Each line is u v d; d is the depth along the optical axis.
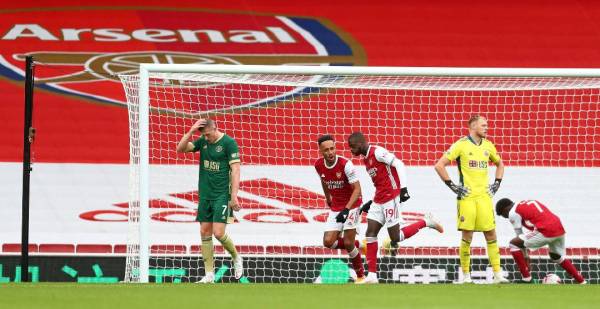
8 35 54.62
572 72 37.03
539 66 54.41
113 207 45.50
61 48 53.94
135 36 55.81
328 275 42.09
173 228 44.00
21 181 46.34
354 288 26.52
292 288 26.33
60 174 46.84
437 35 57.00
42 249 42.78
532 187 47.06
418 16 58.72
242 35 56.62
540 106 49.97
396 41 56.34
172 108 47.75
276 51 55.16
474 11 59.34
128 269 36.09
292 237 44.06
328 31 57.25
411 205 45.72
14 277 41.16
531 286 28.22
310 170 47.16
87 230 44.03
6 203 45.22
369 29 57.53
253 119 48.28
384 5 59.97
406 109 49.28
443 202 46.12
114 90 51.44
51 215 44.75
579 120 48.41
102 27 56.34
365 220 44.81
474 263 42.69
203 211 32.38
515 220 35.44
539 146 49.06
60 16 56.94
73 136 48.53
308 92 49.25
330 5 59.97
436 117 49.28
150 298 21.59
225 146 31.83
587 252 44.19
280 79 47.81
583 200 46.69
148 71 35.31
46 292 23.83
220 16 58.50
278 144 47.97
